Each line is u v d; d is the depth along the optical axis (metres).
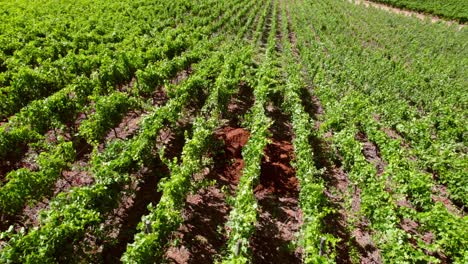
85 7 32.75
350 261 10.19
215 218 11.27
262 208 11.73
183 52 22.14
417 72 25.88
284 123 17.30
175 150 14.31
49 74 16.70
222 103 16.00
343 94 20.78
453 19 50.25
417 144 15.61
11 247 7.55
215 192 12.28
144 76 16.23
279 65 25.09
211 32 30.52
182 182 10.04
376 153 15.72
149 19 29.88
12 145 12.15
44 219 8.70
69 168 12.23
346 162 13.41
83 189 9.11
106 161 10.98
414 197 11.79
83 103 15.34
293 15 41.12
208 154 13.65
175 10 35.66
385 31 38.53
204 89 17.56
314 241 8.82
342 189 13.08
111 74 16.81
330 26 37.31
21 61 18.81
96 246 9.60
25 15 27.58
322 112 19.12
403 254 8.82
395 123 17.19
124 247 9.99
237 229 8.75
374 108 17.52
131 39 23.09
